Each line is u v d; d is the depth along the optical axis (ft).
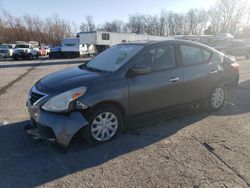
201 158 12.75
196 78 17.54
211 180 10.96
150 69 14.78
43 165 12.24
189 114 18.92
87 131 13.56
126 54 15.66
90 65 16.87
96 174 11.51
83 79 13.94
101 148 13.82
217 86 19.24
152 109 15.76
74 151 13.50
